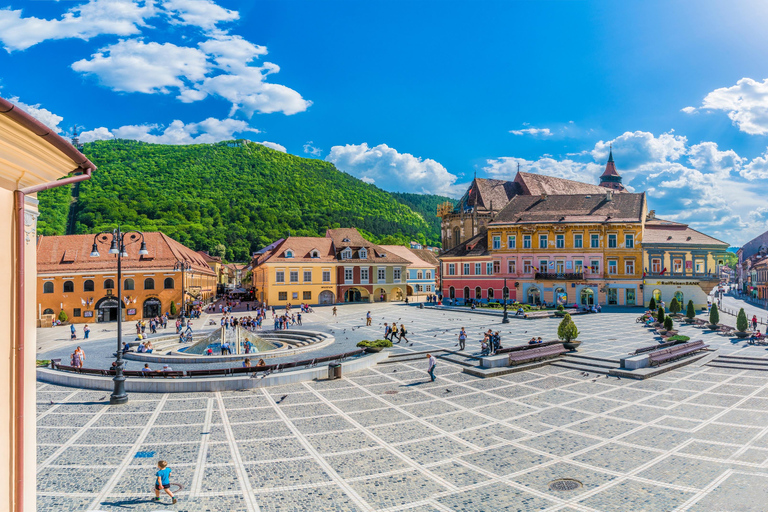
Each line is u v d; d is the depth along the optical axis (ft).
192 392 87.04
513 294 272.31
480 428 65.41
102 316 233.35
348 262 309.83
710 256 249.96
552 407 74.90
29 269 23.97
